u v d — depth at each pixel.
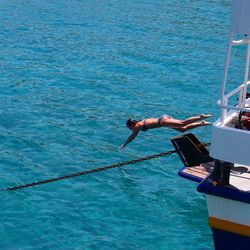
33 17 44.22
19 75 31.05
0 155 21.36
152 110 26.39
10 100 27.22
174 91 28.89
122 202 18.39
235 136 13.30
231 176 14.23
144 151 22.08
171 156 21.67
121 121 25.02
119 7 47.78
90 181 19.67
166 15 45.06
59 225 17.02
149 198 18.67
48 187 19.16
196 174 14.95
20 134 23.33
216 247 14.33
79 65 33.00
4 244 16.00
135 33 40.00
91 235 16.56
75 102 27.20
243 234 13.76
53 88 29.14
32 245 15.98
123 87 29.44
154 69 32.34
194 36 39.22
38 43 37.38
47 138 23.06
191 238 16.53
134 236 16.56
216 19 43.94
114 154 21.77
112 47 36.62
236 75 31.27
